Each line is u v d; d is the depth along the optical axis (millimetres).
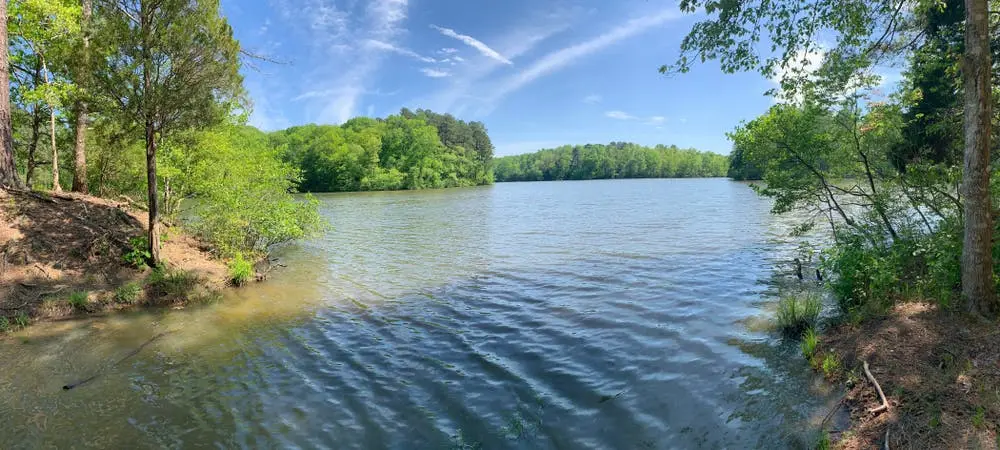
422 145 94375
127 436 5305
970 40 6027
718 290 10695
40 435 5316
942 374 5199
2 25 12180
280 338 8469
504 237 21250
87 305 9953
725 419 5285
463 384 6465
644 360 7000
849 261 8484
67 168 18328
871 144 9992
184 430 5426
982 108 6004
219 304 10734
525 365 7035
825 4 8547
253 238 14688
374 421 5555
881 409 4863
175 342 8273
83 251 11328
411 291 11805
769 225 21766
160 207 15102
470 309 10094
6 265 10219
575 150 160875
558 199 50812
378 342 8211
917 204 9000
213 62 10891
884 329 6527
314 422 5562
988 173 6090
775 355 6852
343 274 13969
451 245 19203
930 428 4434
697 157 152375
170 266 11914
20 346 8055
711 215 27375
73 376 6871
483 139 122562
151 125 11047
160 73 10672
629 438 5055
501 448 4961
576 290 11281
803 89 9703
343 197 60406
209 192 14062
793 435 4852
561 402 5875
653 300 10109
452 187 99812
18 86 15906
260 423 5555
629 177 159750
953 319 6238
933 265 7266
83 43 10188
